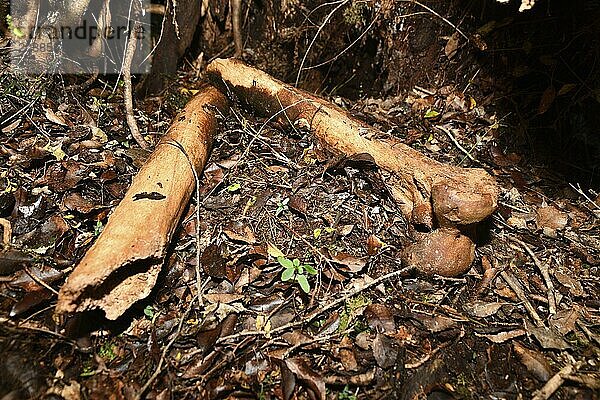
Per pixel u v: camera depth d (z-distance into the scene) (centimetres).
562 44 155
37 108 130
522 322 99
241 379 84
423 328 95
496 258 112
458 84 176
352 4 165
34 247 99
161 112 153
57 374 80
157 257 85
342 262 102
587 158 155
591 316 103
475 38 159
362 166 119
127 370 83
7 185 108
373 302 99
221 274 98
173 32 166
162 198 92
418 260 102
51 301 89
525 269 112
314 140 131
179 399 80
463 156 150
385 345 89
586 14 148
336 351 89
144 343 87
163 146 110
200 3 174
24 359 79
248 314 94
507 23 158
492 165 149
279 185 121
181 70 185
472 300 103
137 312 91
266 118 145
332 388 85
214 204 114
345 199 119
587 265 116
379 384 85
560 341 94
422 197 107
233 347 88
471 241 103
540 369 90
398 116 166
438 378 88
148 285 86
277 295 98
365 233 112
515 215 127
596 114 152
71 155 120
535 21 157
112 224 84
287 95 137
